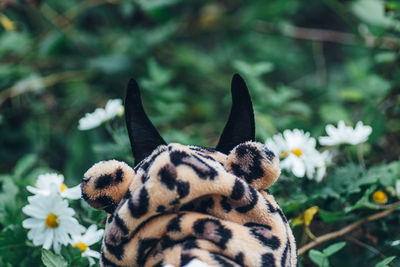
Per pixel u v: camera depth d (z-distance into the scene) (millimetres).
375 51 1355
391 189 908
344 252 917
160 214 629
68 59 1604
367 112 1128
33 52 1570
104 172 651
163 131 1422
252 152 645
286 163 879
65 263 762
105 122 961
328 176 956
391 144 1147
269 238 623
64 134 1505
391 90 1172
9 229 835
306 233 888
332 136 916
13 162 1439
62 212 788
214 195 632
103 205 657
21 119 1456
